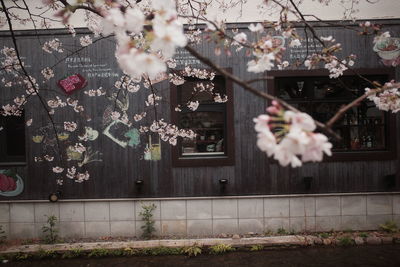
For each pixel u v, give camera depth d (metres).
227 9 6.15
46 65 6.20
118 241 5.95
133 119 6.21
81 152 6.21
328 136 6.40
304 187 6.25
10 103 6.20
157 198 6.20
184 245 5.65
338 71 4.22
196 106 5.98
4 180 6.25
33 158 6.25
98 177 6.24
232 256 5.39
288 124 1.82
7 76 6.17
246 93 6.22
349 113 6.45
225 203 6.22
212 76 5.93
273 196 6.20
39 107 6.20
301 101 6.38
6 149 6.43
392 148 6.25
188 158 6.23
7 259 5.45
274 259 5.23
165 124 5.98
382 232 6.09
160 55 4.21
